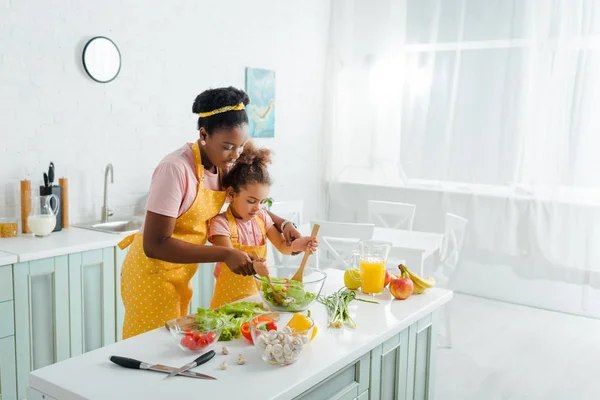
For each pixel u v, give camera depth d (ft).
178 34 12.78
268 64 15.42
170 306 6.16
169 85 12.69
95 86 11.21
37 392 4.24
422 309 6.01
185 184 5.81
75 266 8.99
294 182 16.85
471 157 15.47
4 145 9.89
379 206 14.53
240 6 14.33
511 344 12.32
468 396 9.79
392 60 16.51
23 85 10.04
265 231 6.90
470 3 15.10
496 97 14.96
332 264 11.86
